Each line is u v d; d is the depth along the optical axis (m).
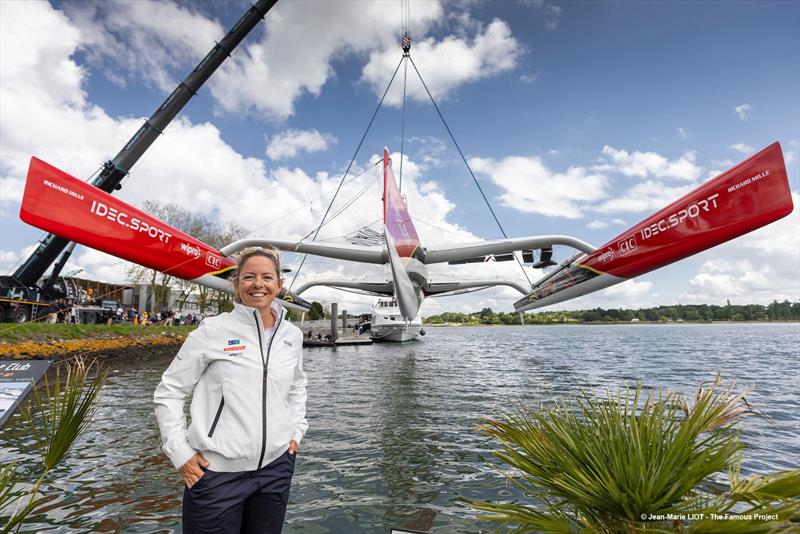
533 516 1.71
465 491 4.25
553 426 1.90
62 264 19.36
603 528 1.65
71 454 5.36
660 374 15.42
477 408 8.50
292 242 10.27
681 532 1.48
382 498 4.07
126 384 12.01
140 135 17.23
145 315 24.56
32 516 3.64
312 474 4.71
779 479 1.53
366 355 25.23
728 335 61.66
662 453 1.68
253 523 1.91
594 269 5.45
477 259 13.93
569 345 37.28
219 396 1.83
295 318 58.34
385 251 12.92
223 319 1.93
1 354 13.59
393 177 14.96
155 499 4.00
